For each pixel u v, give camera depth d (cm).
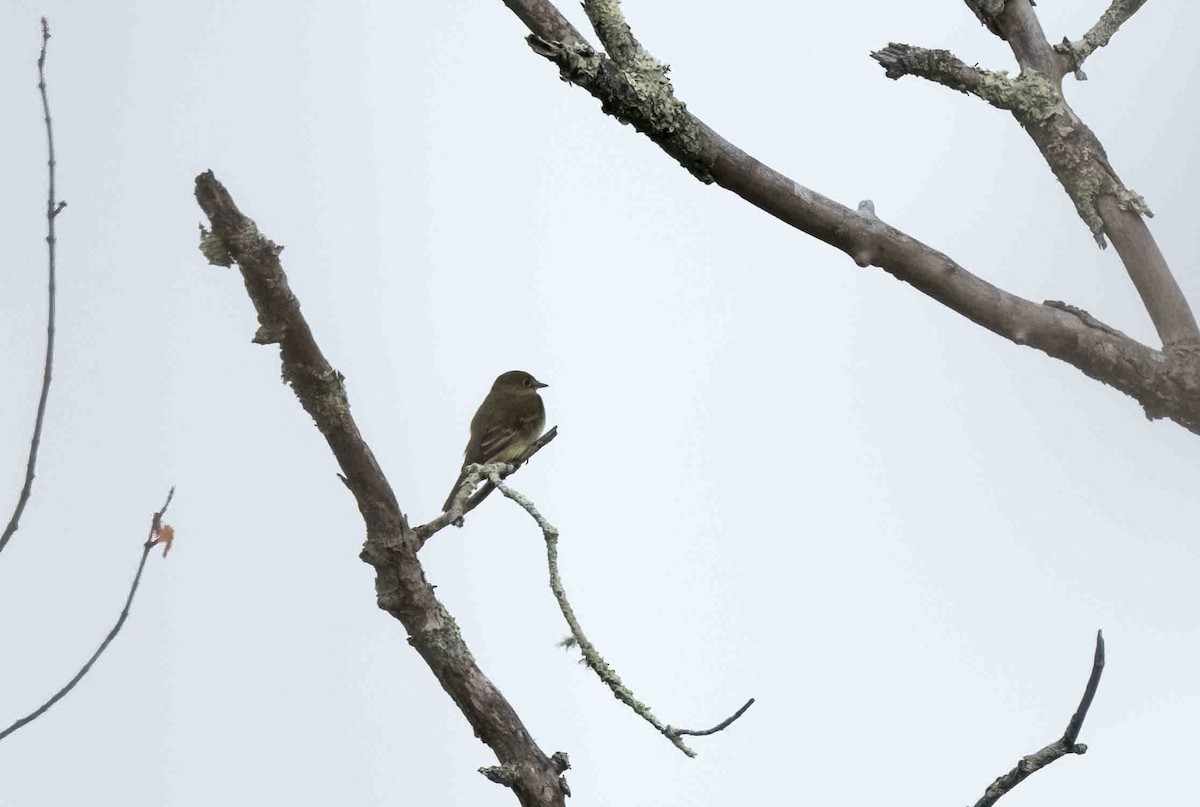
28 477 647
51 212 691
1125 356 620
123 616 702
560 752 688
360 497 700
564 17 670
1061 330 626
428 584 703
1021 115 722
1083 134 703
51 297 674
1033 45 730
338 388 692
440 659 701
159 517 723
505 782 676
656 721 610
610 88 616
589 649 622
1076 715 512
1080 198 696
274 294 674
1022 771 514
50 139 700
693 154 625
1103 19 732
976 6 745
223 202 660
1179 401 617
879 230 627
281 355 683
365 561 707
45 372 674
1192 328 644
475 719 686
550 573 646
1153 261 667
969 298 632
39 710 695
